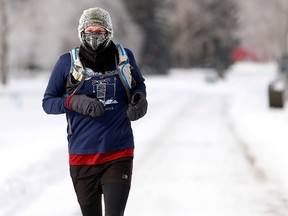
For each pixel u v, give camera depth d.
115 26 188.88
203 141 42.81
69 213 21.53
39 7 149.75
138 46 198.88
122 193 13.10
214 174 29.44
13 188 24.28
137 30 197.12
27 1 146.50
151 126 54.09
